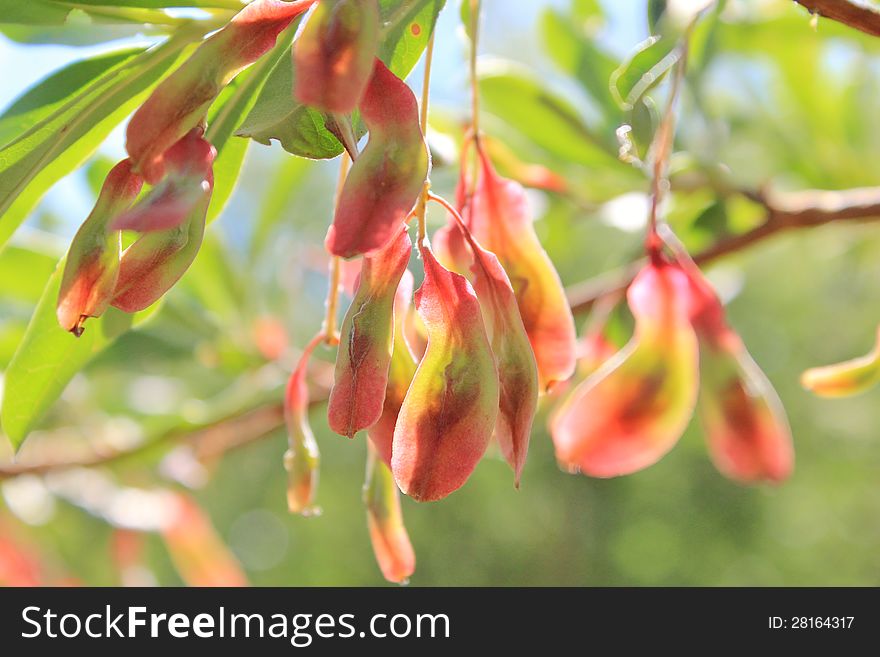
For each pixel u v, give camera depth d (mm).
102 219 251
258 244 626
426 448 254
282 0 258
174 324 583
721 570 2203
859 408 2197
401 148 246
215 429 602
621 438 330
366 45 239
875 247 685
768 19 542
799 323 1940
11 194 295
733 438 353
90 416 620
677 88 315
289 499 303
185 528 605
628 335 435
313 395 564
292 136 265
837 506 2205
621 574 2207
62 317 249
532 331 286
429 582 2189
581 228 675
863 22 287
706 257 481
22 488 622
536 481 2225
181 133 250
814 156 599
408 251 258
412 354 271
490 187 291
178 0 299
